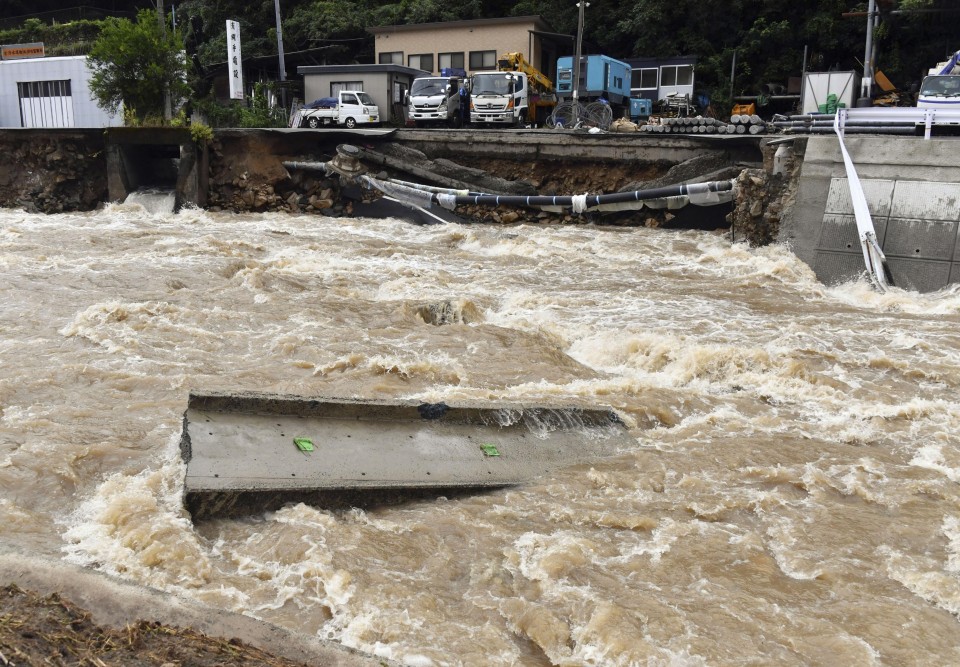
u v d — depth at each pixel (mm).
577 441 9945
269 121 38000
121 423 10039
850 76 35719
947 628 6633
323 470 8359
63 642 4633
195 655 4684
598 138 26656
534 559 7449
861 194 20344
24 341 13234
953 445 10383
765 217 22094
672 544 7805
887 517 8469
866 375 13055
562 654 6219
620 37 49375
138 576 6859
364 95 37406
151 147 31812
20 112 40781
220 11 53375
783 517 8438
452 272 19906
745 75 47219
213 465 8047
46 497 8289
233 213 29344
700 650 6199
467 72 43625
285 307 15570
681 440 10352
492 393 11469
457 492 8656
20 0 59281
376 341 13766
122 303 14820
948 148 20031
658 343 13516
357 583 6906
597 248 22750
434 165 28391
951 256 19625
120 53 30922
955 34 43000
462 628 6434
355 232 25641
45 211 30422
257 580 6984
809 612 6801
